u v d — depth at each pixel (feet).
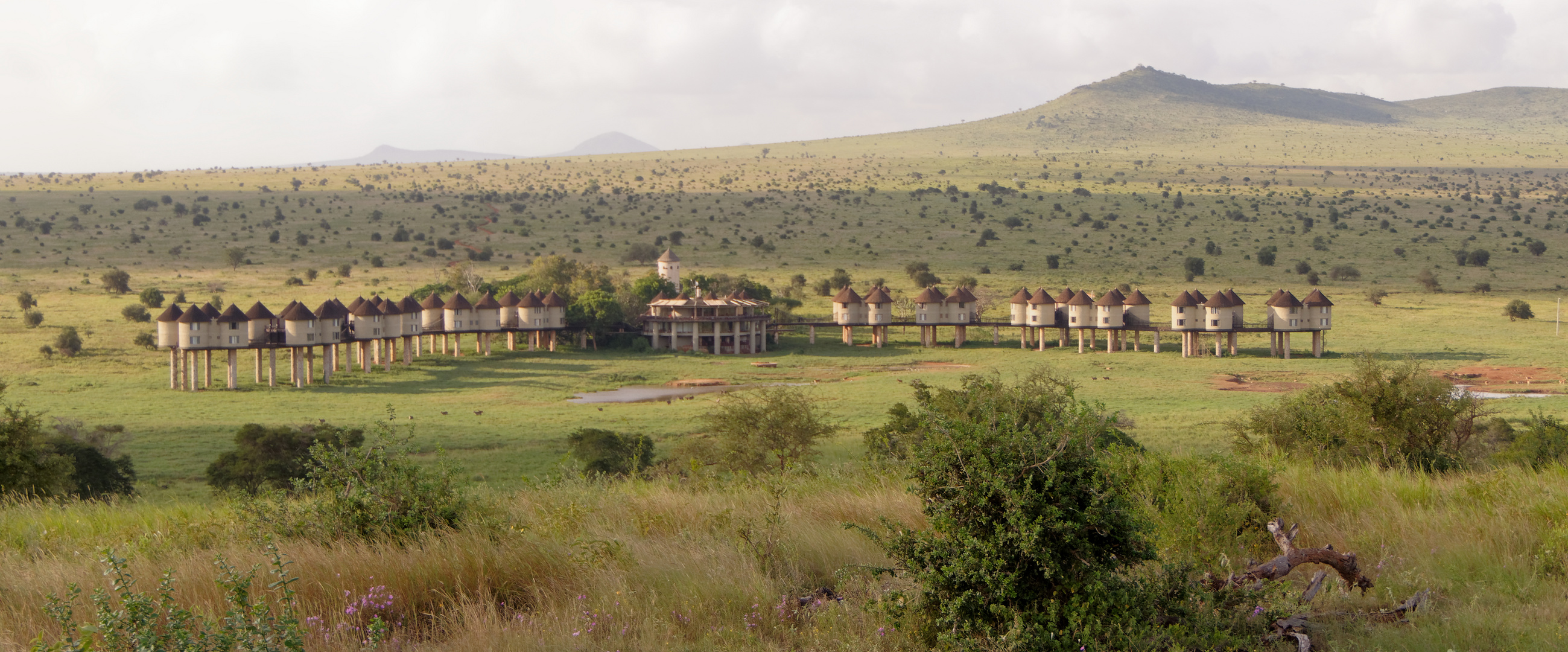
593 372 299.99
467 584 26.91
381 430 36.24
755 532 30.25
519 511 36.42
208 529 34.73
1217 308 325.42
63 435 138.41
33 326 343.67
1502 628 23.52
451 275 461.78
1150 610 22.48
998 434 22.77
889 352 349.20
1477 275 505.25
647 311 376.89
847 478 45.62
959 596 22.26
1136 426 177.58
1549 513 32.99
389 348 310.24
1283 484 38.73
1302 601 25.52
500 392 263.49
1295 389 254.68
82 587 26.30
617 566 27.66
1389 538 31.94
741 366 316.60
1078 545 22.04
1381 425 62.75
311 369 275.59
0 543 34.55
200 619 22.79
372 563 27.37
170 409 228.02
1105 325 338.95
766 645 22.91
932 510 23.16
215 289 444.14
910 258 568.82
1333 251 575.38
